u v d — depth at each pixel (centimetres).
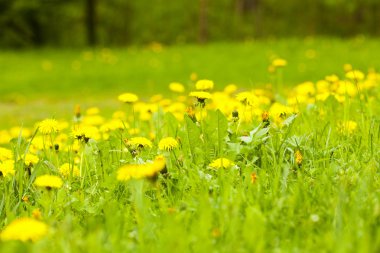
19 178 321
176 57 2144
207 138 369
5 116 1455
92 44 3381
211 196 285
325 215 246
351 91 467
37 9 3512
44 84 1909
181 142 371
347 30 4006
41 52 2548
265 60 1998
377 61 1852
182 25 4106
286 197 257
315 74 1789
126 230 251
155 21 4138
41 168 370
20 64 2253
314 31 4003
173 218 235
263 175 304
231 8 4394
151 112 514
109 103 1603
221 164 300
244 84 1783
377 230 218
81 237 250
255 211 231
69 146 405
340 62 1883
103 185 319
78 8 3653
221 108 495
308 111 469
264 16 4188
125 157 374
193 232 224
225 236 225
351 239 211
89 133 373
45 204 284
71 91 1820
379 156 331
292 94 599
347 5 3334
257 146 352
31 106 1620
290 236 232
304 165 326
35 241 212
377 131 378
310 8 3994
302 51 2086
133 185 262
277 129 366
